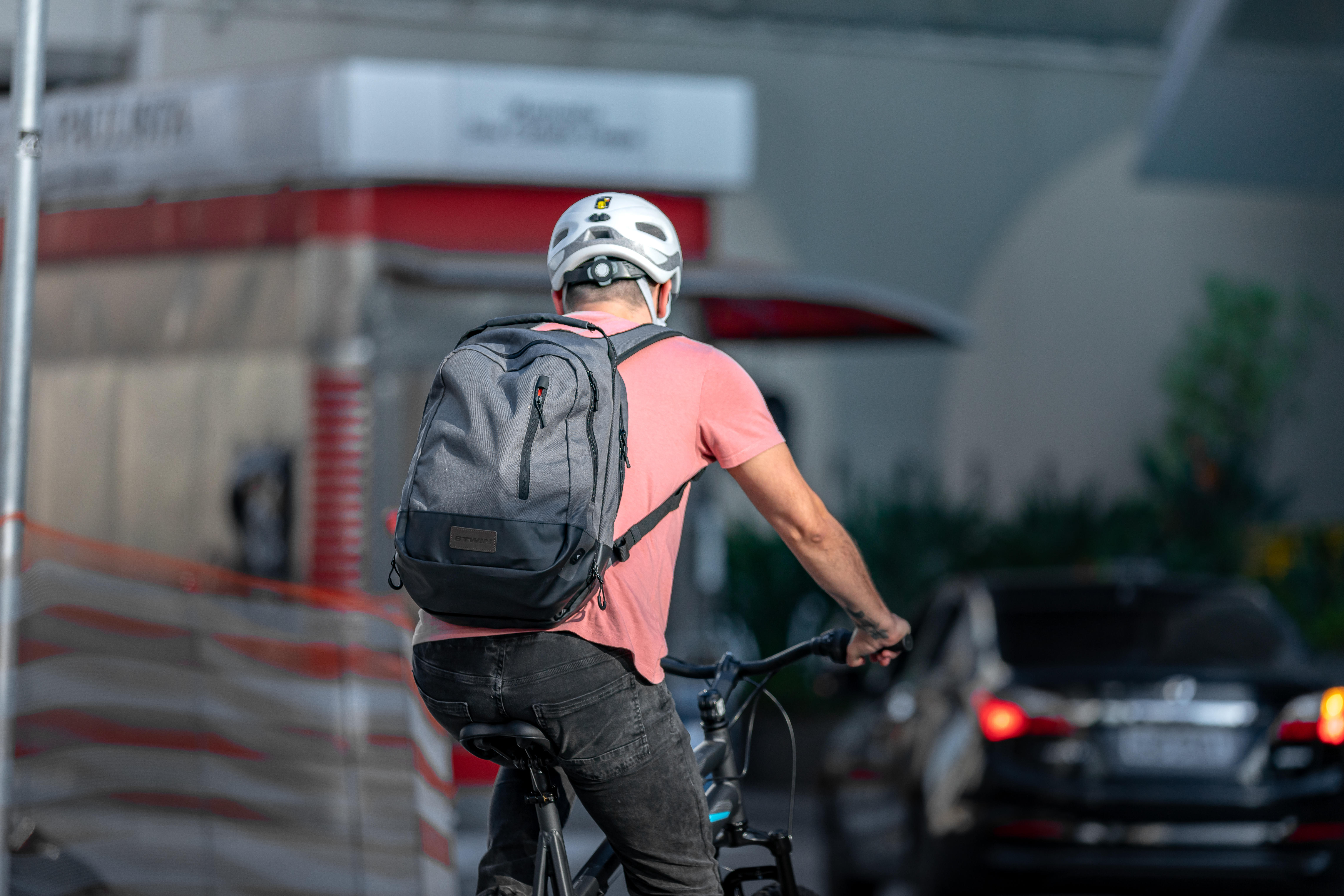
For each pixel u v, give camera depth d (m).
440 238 19.89
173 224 20.36
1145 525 36.31
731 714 7.52
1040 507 35.97
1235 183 37.62
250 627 13.48
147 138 20.50
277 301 19.58
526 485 5.63
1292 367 43.88
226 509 19.91
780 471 6.19
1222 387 43.41
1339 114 36.03
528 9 37.12
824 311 24.16
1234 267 44.00
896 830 16.23
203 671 13.30
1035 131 42.44
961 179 41.91
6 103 20.48
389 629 12.31
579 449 5.70
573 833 11.73
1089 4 42.47
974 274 41.97
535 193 20.53
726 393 6.19
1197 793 14.31
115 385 20.75
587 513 5.64
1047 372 42.34
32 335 7.46
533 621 5.73
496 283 19.72
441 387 5.96
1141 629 16.11
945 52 41.84
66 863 10.80
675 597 22.16
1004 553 34.22
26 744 12.44
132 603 13.98
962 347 24.64
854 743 18.27
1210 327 43.31
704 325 22.67
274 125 19.59
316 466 19.45
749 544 32.03
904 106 41.50
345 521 19.39
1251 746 14.44
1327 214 44.75
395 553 5.82
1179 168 37.12
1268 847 14.22
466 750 6.14
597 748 5.96
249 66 33.00
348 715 12.31
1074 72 42.78
